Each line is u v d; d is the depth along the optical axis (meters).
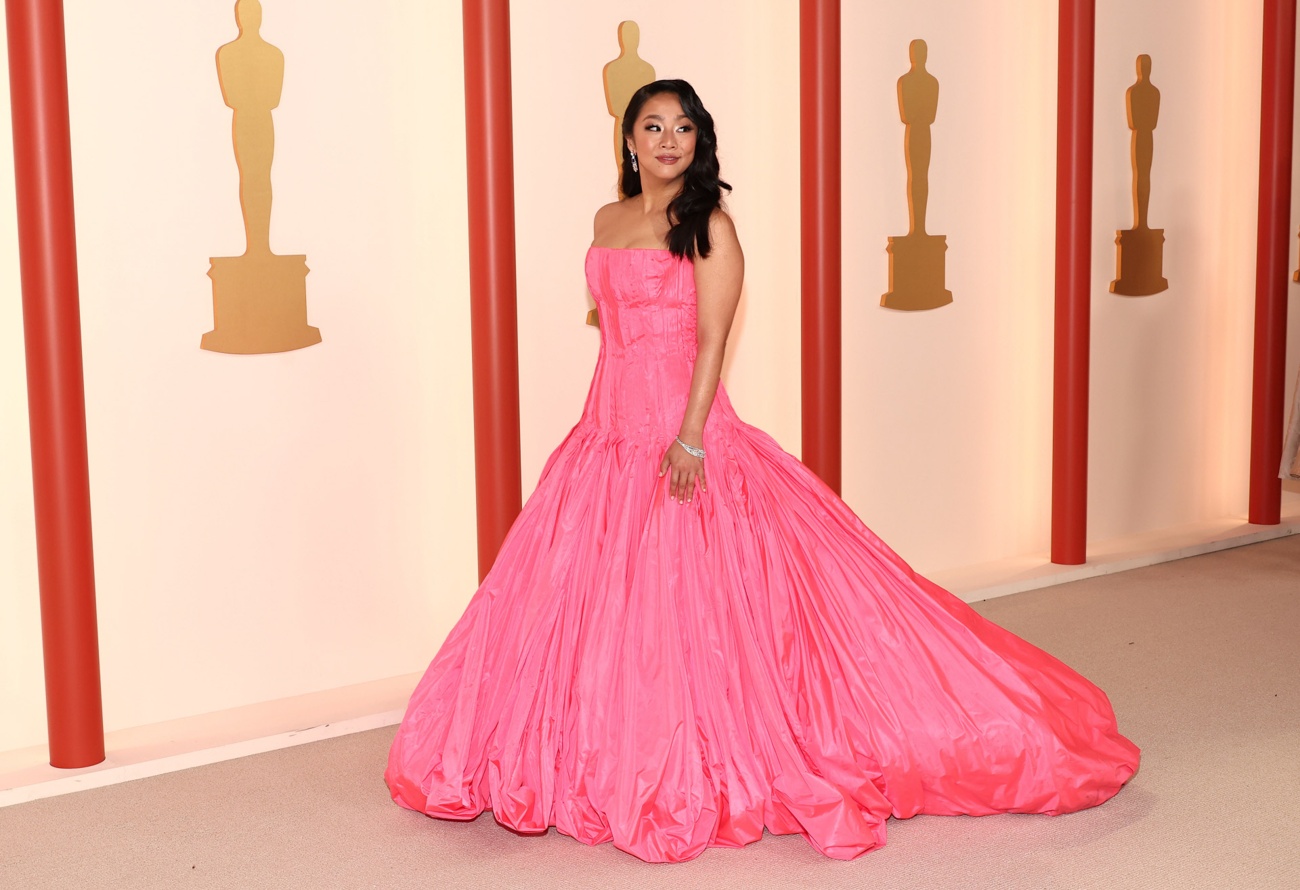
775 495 2.89
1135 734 3.28
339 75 3.63
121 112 3.30
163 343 3.41
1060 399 4.95
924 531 4.99
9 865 2.67
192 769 3.21
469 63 3.59
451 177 3.87
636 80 4.08
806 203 4.24
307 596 3.72
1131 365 5.47
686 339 2.83
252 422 3.58
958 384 5.01
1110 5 5.13
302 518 3.69
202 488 3.51
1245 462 6.00
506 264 3.67
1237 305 5.84
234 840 2.77
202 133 3.42
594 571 2.78
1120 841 2.66
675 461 2.75
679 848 2.58
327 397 3.70
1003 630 3.01
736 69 4.37
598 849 2.68
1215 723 3.36
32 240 2.99
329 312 3.68
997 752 2.74
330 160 3.64
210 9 3.40
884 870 2.55
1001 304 5.09
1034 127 5.06
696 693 2.69
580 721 2.68
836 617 2.79
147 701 3.48
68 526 3.08
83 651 3.12
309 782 3.11
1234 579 4.95
